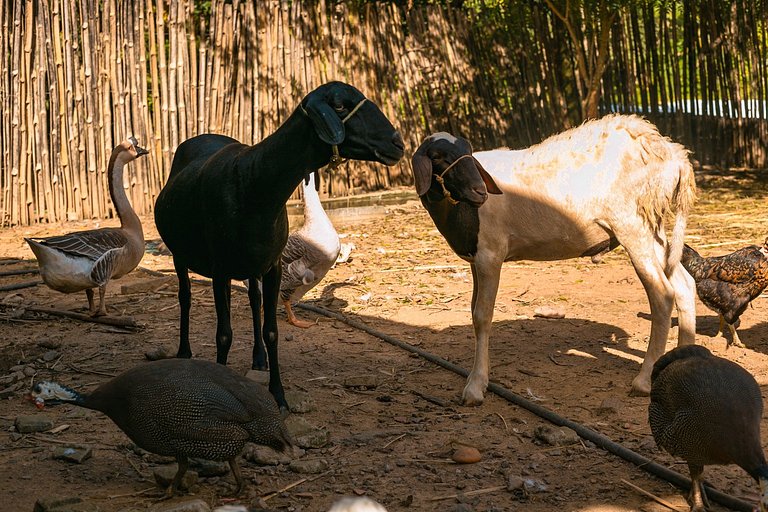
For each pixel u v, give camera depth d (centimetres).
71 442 599
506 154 701
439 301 991
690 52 1881
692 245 1211
